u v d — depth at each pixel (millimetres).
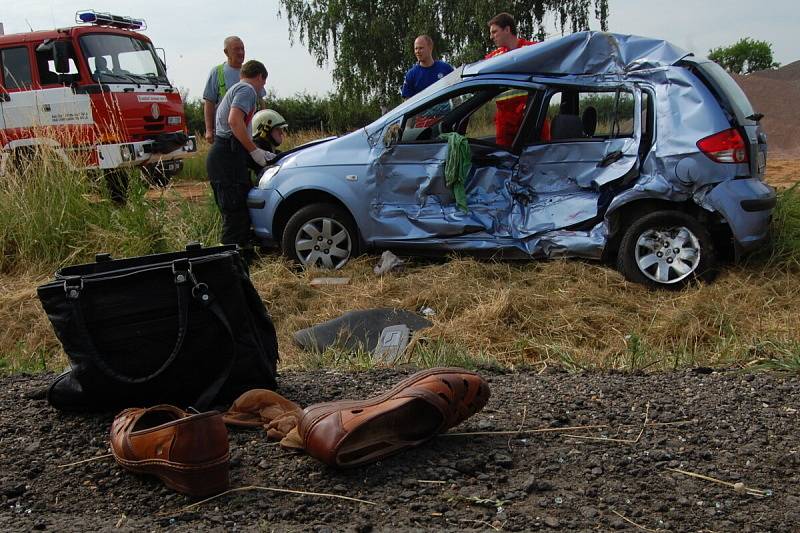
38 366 4957
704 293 6242
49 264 8289
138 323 3094
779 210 7402
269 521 2418
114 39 12820
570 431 3029
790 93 20641
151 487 2652
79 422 3197
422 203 7273
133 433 2656
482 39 27172
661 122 6609
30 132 12273
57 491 2646
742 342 4977
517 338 5664
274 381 3418
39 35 12156
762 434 2955
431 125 7328
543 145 6984
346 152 7492
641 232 6621
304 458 2818
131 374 3109
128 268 3215
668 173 6523
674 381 3693
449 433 3021
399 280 6926
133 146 12336
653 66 6738
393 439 2791
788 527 2311
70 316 3047
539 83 7020
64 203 8656
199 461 2529
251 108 7820
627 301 6262
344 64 28781
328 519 2408
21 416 3289
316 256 7609
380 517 2414
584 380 3799
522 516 2400
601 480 2621
